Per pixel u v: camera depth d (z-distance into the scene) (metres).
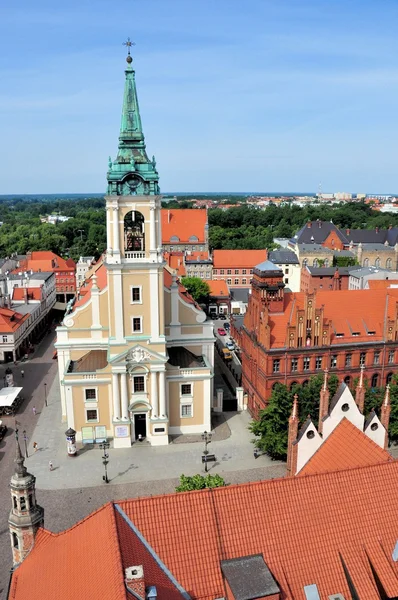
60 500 59.84
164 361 70.56
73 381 71.25
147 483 63.38
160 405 72.56
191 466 67.25
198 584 28.89
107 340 76.50
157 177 65.06
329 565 30.97
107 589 24.98
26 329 121.44
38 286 143.75
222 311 155.62
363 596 30.34
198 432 76.69
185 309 78.25
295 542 31.16
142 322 69.88
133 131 64.38
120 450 71.62
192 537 29.88
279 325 77.38
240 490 31.45
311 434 42.91
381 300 83.94
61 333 76.00
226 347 118.44
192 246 198.88
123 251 67.50
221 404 83.31
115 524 28.12
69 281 179.12
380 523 33.03
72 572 28.80
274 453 68.00
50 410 85.31
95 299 75.12
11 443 73.81
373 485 33.91
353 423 44.41
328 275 159.12
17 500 33.81
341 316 81.19
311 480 32.88
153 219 66.38
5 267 171.62
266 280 77.69
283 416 65.88
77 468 66.88
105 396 72.69
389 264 194.38
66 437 73.19
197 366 75.25
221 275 176.12
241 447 72.31
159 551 29.17
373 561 31.77
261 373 77.06
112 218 65.88
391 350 81.06
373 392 74.88
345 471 33.75
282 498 31.95
